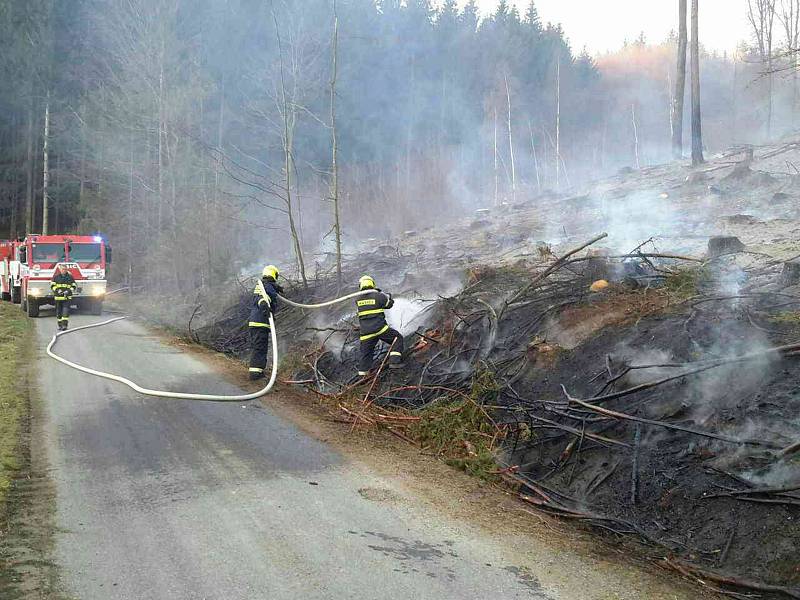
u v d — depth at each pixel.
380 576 3.90
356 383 8.90
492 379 7.64
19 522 4.43
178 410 7.62
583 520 5.21
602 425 6.27
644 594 3.91
